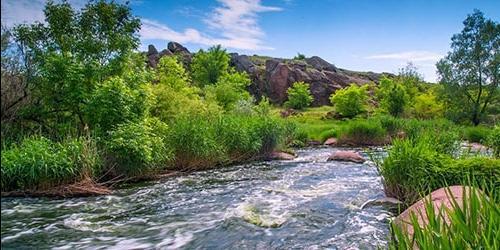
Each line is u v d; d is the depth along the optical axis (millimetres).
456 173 7352
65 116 15047
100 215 8414
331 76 72125
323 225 7199
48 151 10984
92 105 13602
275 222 7488
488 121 42094
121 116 13797
